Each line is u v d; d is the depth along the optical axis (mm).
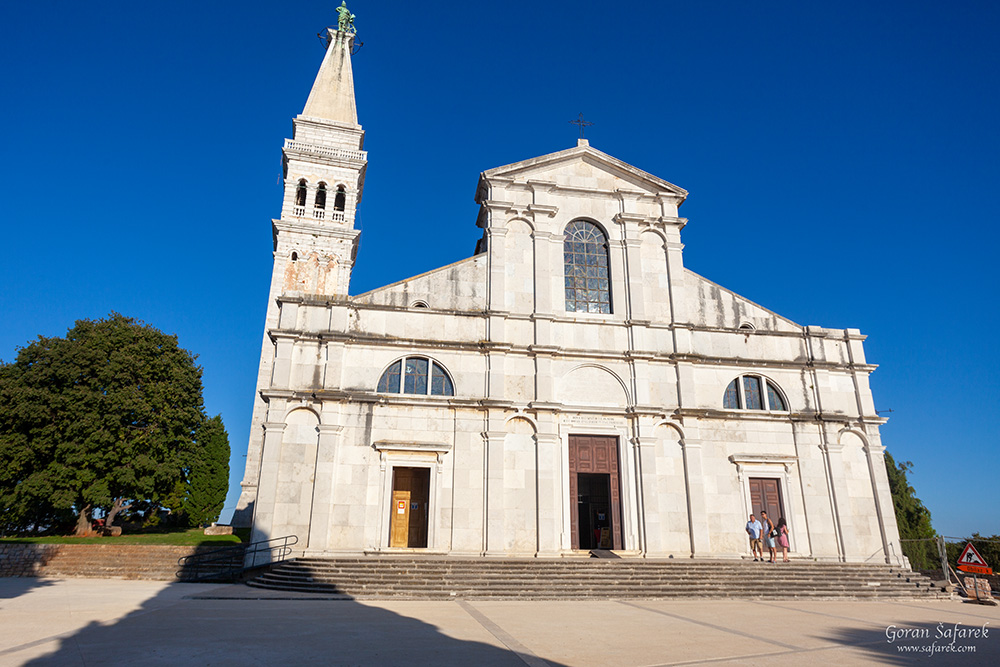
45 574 27641
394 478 28281
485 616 17375
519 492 28188
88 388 35938
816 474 31000
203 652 11539
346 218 55875
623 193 34312
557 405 29344
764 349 33031
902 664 12375
